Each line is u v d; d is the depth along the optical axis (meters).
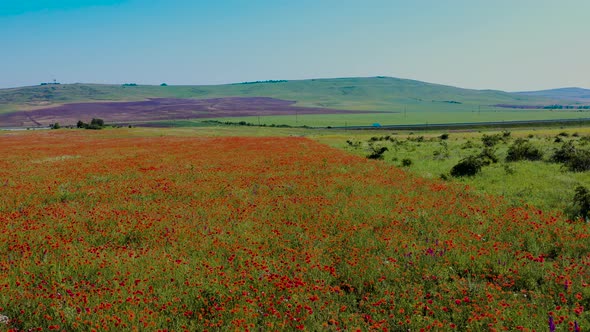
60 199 17.58
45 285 8.01
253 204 15.36
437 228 11.36
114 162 32.12
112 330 6.28
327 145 51.28
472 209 13.22
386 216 12.81
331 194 16.83
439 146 43.38
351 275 8.34
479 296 7.10
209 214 13.73
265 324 6.51
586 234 10.00
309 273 8.41
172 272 8.45
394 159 31.28
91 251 10.00
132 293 7.47
